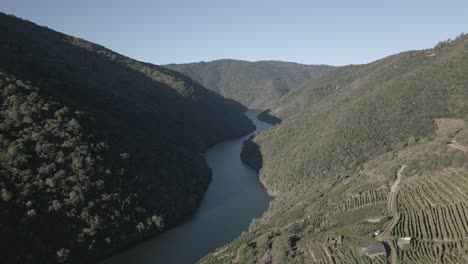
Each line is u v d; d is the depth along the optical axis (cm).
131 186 11125
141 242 10456
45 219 8888
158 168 12975
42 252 8406
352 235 8188
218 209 13075
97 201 9894
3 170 8950
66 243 8919
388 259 7006
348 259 7319
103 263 9331
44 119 10494
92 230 9431
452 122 13525
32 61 13775
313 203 11006
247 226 11612
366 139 14575
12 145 9362
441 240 7425
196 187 14300
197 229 11388
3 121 9769
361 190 10444
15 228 8325
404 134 14050
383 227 8231
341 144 14812
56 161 9856
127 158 11706
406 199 9138
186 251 9988
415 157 10869
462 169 9344
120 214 10219
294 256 7975
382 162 11969
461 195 8519
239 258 8494
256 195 14625
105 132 12062
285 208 11844
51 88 12538
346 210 9688
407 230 7900
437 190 9044
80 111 11781
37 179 9281
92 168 10325
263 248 8556
